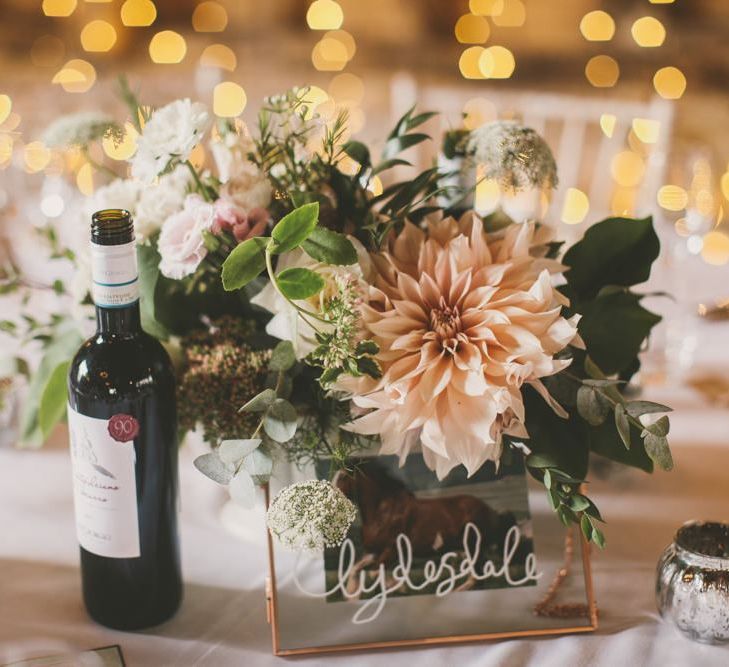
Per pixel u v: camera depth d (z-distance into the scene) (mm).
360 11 3938
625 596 927
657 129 1930
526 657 847
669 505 1056
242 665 844
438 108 2102
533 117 2107
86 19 3832
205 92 2033
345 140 973
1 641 864
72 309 1018
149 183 867
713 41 3865
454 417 812
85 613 905
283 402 826
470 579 885
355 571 876
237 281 790
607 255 952
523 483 897
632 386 1126
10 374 1117
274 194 912
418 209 923
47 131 996
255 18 3936
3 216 1558
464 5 3914
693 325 1382
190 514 1055
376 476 888
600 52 3896
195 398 893
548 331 819
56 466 1137
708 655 844
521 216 1495
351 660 851
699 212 1453
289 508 763
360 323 817
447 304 843
